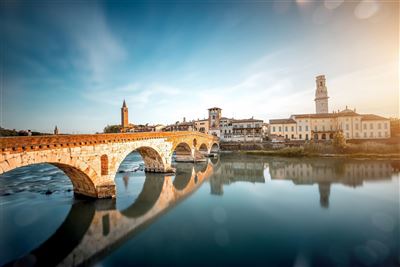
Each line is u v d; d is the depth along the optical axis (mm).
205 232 17594
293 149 63719
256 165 52500
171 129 109875
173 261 13727
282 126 81375
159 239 16609
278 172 43375
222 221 19734
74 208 22750
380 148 56125
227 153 77438
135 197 27484
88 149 23281
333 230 17781
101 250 15188
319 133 77375
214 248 15117
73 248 15531
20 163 17359
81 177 24188
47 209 22344
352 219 19906
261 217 20594
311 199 25891
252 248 15156
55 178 35750
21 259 14258
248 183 35125
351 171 41094
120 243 16016
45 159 19156
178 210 22734
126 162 61188
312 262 13609
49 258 14352
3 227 18453
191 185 34344
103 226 19031
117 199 26219
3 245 15898
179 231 17875
